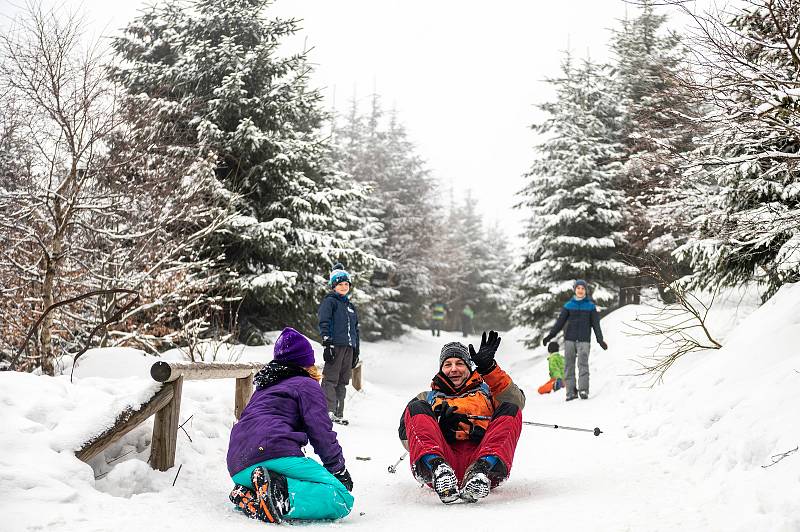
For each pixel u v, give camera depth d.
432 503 4.68
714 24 4.80
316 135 18.11
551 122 22.42
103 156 9.59
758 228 6.50
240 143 14.81
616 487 4.83
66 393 4.99
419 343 33.75
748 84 4.95
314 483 4.04
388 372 24.50
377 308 31.61
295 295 16.16
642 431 6.79
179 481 4.68
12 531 3.24
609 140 21.78
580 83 22.47
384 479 5.62
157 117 10.85
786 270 7.52
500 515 4.19
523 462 6.35
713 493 4.18
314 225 16.61
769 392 5.23
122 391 5.57
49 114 8.93
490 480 4.75
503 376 5.23
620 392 10.03
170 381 4.70
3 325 8.77
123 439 4.93
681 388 7.18
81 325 10.05
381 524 4.03
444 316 45.88
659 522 3.74
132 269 10.18
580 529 3.72
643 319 13.55
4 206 9.38
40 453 4.11
